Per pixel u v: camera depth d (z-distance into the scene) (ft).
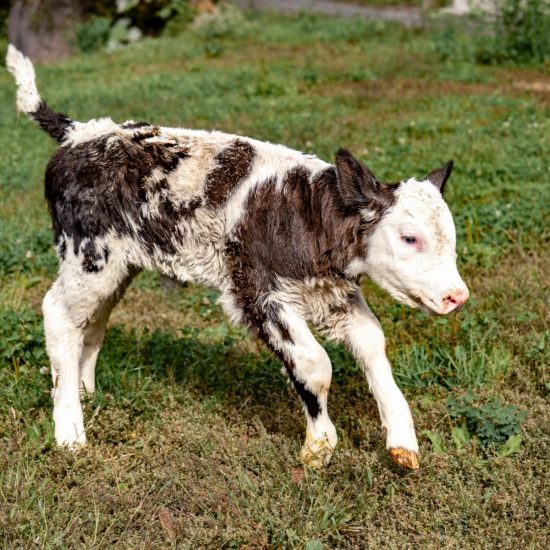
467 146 35.91
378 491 15.79
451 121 41.16
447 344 20.99
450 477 15.71
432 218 15.38
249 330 16.88
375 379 16.46
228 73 57.77
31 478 15.79
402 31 75.00
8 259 27.99
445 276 15.29
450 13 81.35
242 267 16.63
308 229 16.22
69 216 17.65
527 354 20.10
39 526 14.61
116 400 18.93
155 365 20.67
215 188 16.76
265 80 54.65
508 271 25.11
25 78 18.38
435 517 14.76
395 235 15.51
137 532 14.75
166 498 15.67
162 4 81.15
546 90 48.55
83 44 77.92
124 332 22.94
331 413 18.70
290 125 41.83
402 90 50.37
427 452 16.48
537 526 14.39
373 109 45.70
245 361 21.01
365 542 14.56
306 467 16.28
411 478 15.81
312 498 15.31
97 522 14.57
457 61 58.90
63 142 18.08
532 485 15.30
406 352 20.62
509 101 44.70
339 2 101.40
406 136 39.06
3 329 21.99
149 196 17.12
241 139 17.31
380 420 18.06
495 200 29.58
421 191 15.64
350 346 16.92
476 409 17.34
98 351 19.51
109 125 17.98
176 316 24.27
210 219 16.79
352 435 17.74
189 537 14.70
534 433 16.87
